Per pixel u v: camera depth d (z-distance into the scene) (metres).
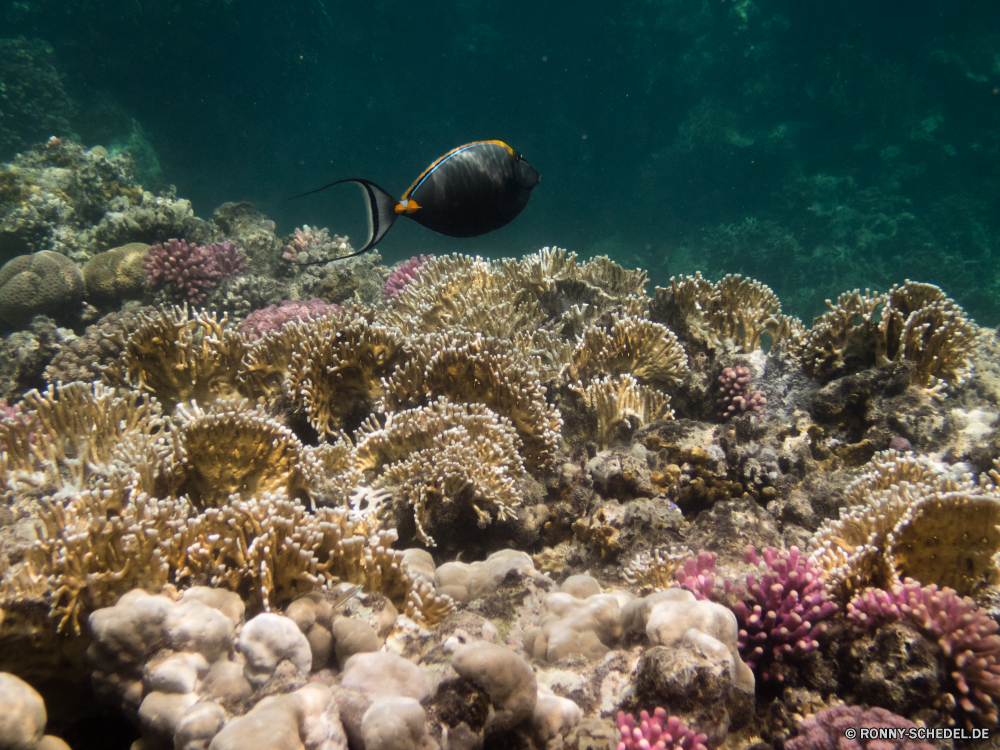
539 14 28.81
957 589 2.75
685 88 27.64
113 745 1.93
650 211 28.16
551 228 29.47
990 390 4.82
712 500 3.96
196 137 21.94
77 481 3.10
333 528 2.38
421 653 2.21
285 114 24.39
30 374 7.31
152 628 1.76
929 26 23.38
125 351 3.94
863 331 4.67
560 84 29.89
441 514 3.32
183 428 2.93
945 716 2.22
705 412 5.10
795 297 21.69
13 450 3.09
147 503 2.26
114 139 19.27
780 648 2.43
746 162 25.66
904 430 4.22
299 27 22.69
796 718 2.28
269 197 25.92
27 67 17.02
